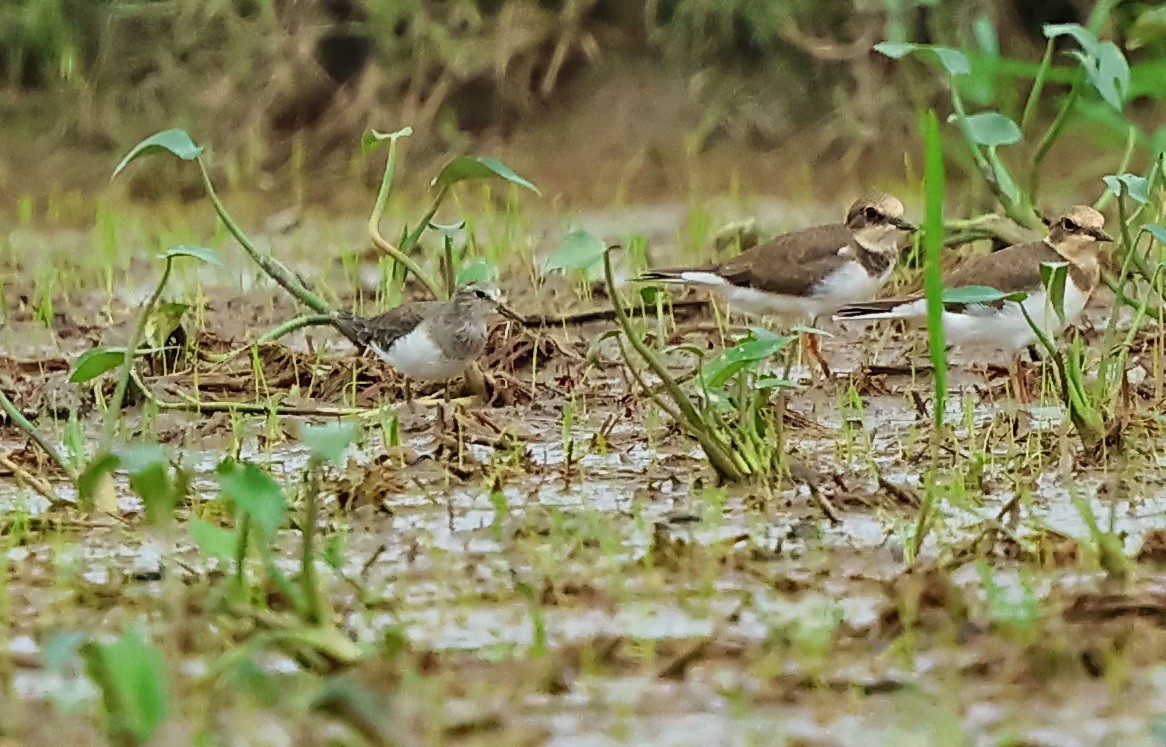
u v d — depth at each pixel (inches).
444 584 365.7
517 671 309.9
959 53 516.7
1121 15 850.1
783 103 895.7
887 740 280.1
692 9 900.0
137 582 365.7
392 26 912.9
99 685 281.1
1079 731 283.3
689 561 374.0
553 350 587.8
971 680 305.6
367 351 580.4
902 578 348.2
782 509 420.2
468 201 876.0
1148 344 574.9
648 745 280.7
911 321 619.5
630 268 694.5
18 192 902.4
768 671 308.5
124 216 869.2
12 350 609.6
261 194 896.9
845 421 482.0
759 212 824.9
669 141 893.2
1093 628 321.1
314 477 319.0
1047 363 542.6
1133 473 446.6
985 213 750.5
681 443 484.7
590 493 441.4
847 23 892.0
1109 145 798.5
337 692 280.5
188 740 280.1
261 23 927.7
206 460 483.2
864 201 617.6
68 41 932.6
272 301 679.7
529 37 906.1
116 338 615.2
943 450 474.0
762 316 639.8
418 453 482.0
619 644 317.4
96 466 336.2
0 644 331.0
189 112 922.1
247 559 378.0
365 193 892.0
